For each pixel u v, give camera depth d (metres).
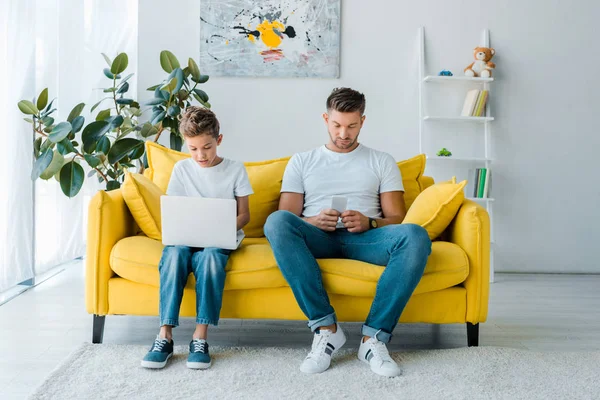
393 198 2.15
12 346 1.93
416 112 3.49
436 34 3.48
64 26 3.17
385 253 1.78
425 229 1.87
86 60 3.46
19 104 2.59
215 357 1.78
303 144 3.46
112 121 2.88
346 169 2.18
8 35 2.52
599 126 3.56
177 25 3.39
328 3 3.40
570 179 3.58
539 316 2.48
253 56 3.40
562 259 3.59
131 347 1.86
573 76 3.54
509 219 3.57
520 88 3.53
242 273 1.80
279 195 2.38
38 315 2.36
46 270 3.12
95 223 1.86
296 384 1.56
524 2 3.50
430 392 1.52
